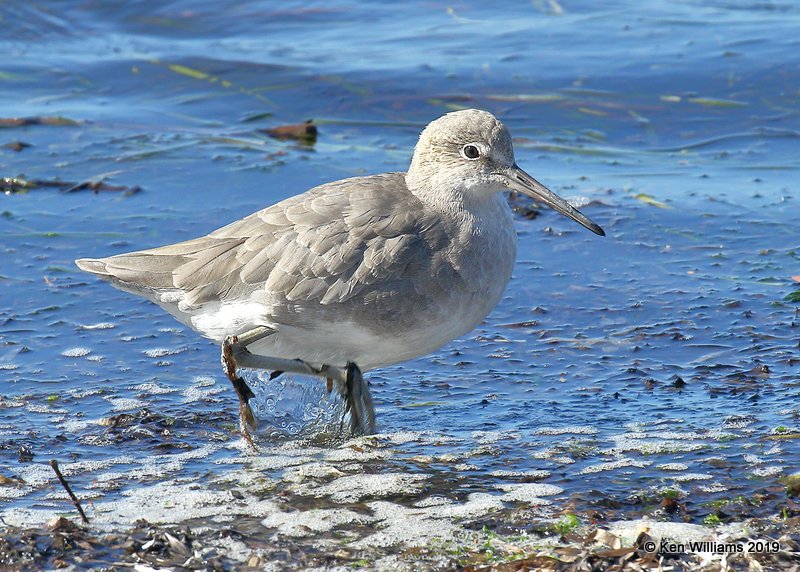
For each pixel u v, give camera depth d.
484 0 27.59
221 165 19.25
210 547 9.20
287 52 24.72
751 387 12.14
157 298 11.62
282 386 12.48
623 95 21.94
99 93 23.11
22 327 14.02
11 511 9.80
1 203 17.84
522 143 20.34
